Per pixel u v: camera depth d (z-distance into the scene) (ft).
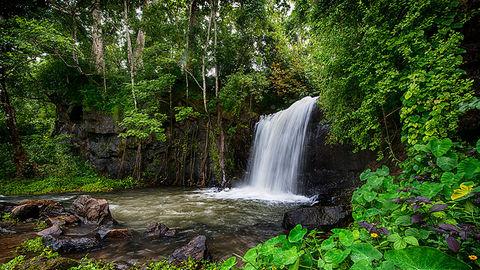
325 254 6.50
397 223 6.86
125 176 47.75
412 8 13.08
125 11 49.96
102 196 36.17
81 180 44.86
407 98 11.23
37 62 51.26
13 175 47.03
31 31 37.29
